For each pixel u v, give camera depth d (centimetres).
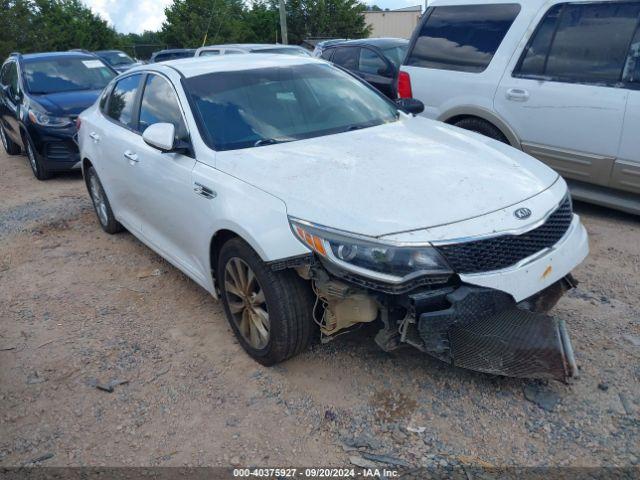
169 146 380
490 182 323
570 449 277
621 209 529
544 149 562
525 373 296
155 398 338
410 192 308
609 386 316
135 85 512
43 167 873
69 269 532
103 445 305
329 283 299
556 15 555
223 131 393
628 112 495
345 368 346
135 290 479
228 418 316
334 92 455
